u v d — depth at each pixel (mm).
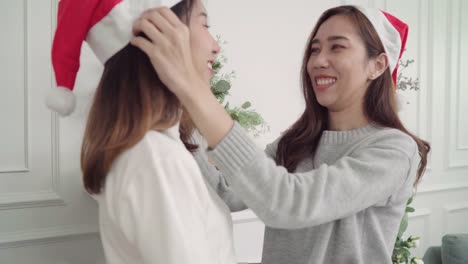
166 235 523
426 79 2326
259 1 1755
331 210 688
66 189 1264
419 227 2328
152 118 605
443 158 2418
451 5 2402
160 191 540
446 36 2396
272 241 927
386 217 854
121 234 589
